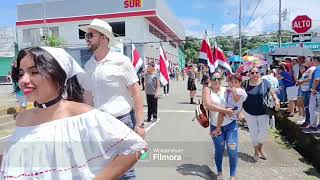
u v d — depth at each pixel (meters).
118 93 3.82
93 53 3.89
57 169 1.77
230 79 6.01
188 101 19.50
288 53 13.79
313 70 8.82
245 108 7.23
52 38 35.09
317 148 7.27
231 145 5.76
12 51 49.84
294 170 6.68
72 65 1.98
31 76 1.81
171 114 14.18
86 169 1.81
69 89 2.01
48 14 47.59
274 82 9.85
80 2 46.34
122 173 1.86
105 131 1.84
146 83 12.36
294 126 9.23
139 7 44.34
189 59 99.81
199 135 9.77
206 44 10.83
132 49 12.26
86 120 1.84
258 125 7.21
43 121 1.84
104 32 3.76
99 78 3.77
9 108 14.26
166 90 23.12
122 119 3.81
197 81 34.53
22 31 49.16
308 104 8.77
